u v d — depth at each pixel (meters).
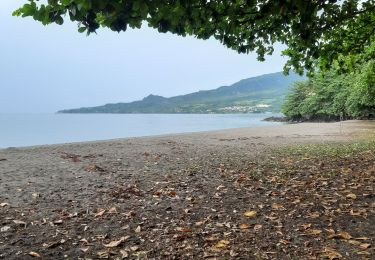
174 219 6.01
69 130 54.31
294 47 8.78
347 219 5.91
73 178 9.34
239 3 5.80
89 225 5.69
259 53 8.48
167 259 4.52
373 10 8.13
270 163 11.80
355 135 25.48
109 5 3.83
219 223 5.77
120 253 4.66
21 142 33.97
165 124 76.00
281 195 7.49
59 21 4.05
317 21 7.70
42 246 4.85
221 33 6.84
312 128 36.00
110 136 41.38
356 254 4.57
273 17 6.90
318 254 4.59
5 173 10.00
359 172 9.71
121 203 6.95
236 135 27.86
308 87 82.12
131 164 11.98
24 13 3.96
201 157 13.88
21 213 6.21
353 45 10.34
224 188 8.20
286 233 5.34
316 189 7.93
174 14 4.40
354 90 49.66
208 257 4.55
